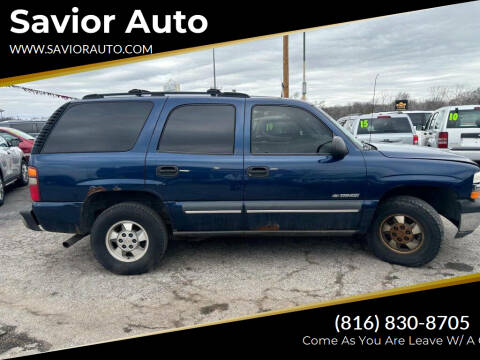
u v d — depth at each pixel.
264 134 3.46
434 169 3.38
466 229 3.46
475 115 8.07
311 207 3.42
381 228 3.59
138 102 3.52
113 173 3.35
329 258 3.80
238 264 3.71
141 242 3.51
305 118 3.49
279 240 4.34
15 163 7.68
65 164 3.35
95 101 3.53
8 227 5.19
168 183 3.37
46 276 3.52
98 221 3.41
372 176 3.39
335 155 3.38
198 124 3.47
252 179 3.38
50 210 3.39
